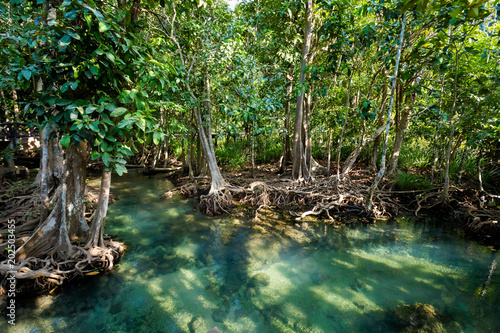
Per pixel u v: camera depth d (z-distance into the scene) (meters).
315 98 8.27
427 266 3.97
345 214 6.12
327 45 7.69
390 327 2.74
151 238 4.82
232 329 2.74
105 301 3.11
